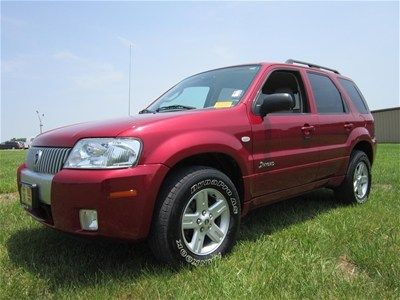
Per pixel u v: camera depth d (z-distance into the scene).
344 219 4.67
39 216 3.45
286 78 4.70
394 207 5.35
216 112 3.69
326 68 5.68
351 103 5.77
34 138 4.07
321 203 5.65
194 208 3.36
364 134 5.75
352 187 5.47
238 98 4.04
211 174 3.40
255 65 4.52
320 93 5.15
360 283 2.92
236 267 3.21
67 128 3.67
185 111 3.74
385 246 3.64
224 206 3.54
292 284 2.91
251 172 3.84
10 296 2.85
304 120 4.58
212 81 4.56
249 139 3.83
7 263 3.44
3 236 4.12
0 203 5.79
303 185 4.65
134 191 3.00
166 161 3.13
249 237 4.05
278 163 4.14
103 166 3.00
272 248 3.63
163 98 4.83
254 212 5.10
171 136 3.25
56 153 3.34
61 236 4.12
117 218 2.98
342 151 5.25
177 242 3.17
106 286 2.96
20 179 3.80
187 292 2.81
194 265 3.27
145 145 3.10
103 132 3.17
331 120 5.07
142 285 2.98
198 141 3.35
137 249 3.74
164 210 3.14
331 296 2.74
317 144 4.79
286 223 4.59
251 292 2.79
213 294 2.78
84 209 3.00
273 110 3.88
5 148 63.97
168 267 3.21
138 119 3.44
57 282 3.08
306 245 3.73
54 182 3.11
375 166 10.06
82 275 3.22
